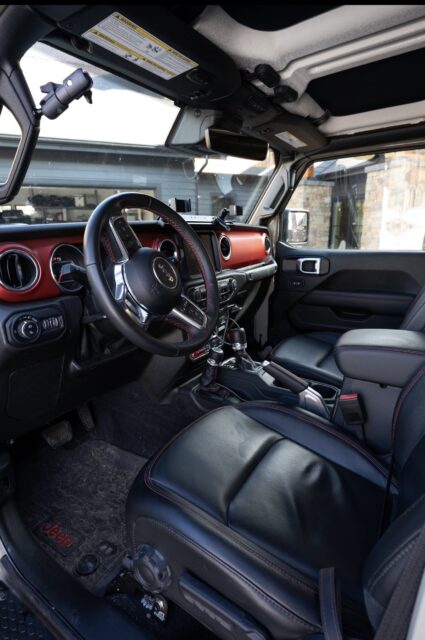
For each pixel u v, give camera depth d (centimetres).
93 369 129
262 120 167
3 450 121
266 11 102
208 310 117
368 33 113
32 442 169
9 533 115
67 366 120
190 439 101
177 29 97
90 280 90
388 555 52
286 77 134
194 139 168
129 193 103
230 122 162
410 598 42
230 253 182
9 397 108
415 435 83
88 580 115
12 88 93
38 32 88
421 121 185
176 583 81
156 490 86
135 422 168
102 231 97
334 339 208
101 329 123
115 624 94
